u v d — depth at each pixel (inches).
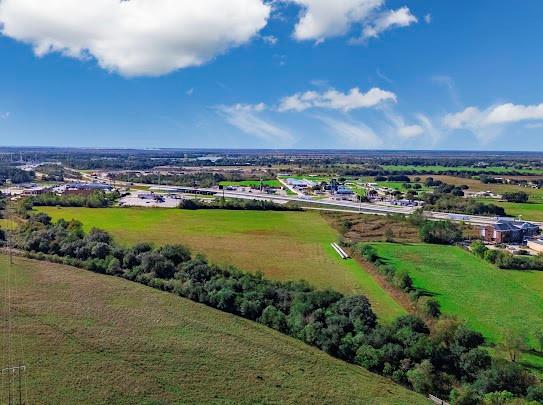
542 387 2442.2
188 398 2455.7
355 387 2613.2
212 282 3836.1
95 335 3080.7
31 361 2728.8
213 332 3189.0
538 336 3078.2
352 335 3046.3
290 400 2474.2
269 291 3634.4
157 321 3314.5
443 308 3654.0
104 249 4594.0
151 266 4207.7
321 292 3604.8
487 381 2517.2
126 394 2460.6
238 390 2541.8
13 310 3408.0
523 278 4473.4
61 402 2361.0
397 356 2800.2
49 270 4323.3
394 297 3914.9
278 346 3031.5
